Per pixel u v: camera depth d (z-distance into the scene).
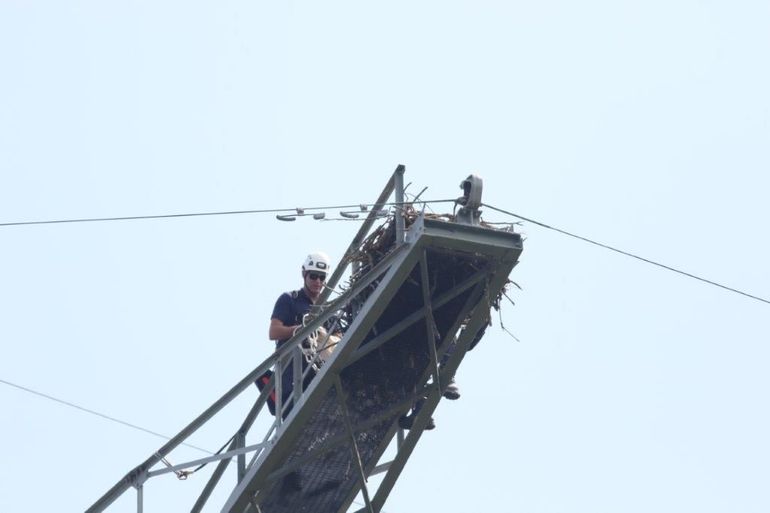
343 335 46.75
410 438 49.47
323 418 49.72
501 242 45.00
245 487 48.53
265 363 48.06
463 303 47.66
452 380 49.59
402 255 44.59
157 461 50.00
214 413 48.78
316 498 51.50
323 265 51.34
